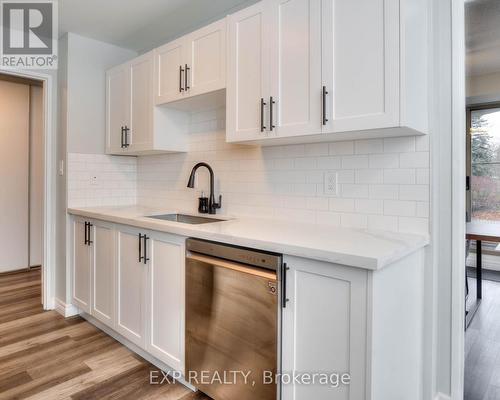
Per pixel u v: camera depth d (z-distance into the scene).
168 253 1.87
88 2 2.29
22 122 4.12
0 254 4.00
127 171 3.17
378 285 1.15
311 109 1.56
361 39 1.41
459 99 1.54
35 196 4.26
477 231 2.83
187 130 2.71
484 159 4.34
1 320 2.71
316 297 1.26
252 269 1.45
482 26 2.61
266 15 1.73
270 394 1.38
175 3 2.30
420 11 1.47
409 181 1.62
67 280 2.80
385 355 1.23
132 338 2.13
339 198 1.85
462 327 1.59
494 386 1.86
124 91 2.75
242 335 1.49
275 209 2.14
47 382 1.88
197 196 2.64
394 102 1.33
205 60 2.09
